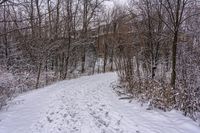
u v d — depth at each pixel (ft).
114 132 21.01
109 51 118.32
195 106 25.86
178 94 27.32
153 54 44.62
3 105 31.76
